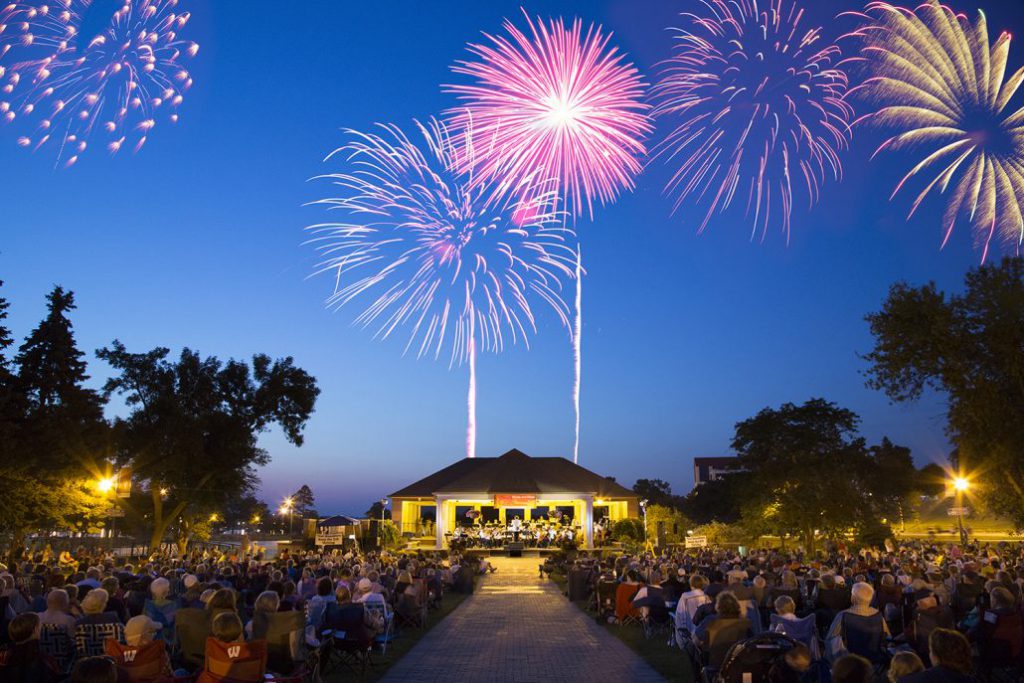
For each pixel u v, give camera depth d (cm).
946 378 2402
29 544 4603
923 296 2447
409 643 1547
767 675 676
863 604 877
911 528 6794
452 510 5806
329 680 1162
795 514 4266
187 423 4319
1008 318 2277
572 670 1242
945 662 494
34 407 3478
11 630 679
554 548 4762
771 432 4462
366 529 4775
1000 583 1159
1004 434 2277
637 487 11231
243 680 667
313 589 1559
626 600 1817
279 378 4694
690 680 1145
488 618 2017
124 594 1255
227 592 905
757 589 1302
